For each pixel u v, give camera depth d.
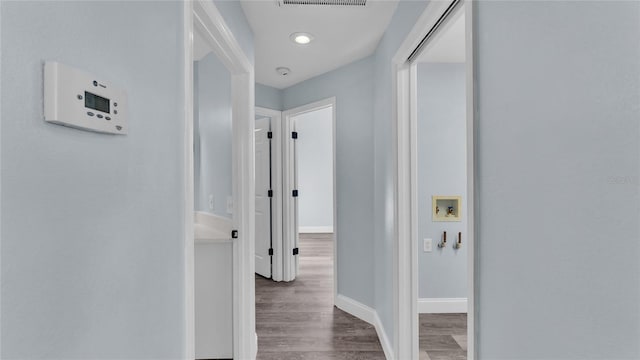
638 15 0.47
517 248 0.75
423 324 2.80
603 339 0.53
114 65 0.69
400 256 1.96
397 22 1.93
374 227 2.63
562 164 0.61
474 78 0.95
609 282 0.52
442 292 3.05
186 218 1.03
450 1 1.20
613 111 0.51
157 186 0.87
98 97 0.62
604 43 0.52
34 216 0.50
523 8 0.72
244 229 2.04
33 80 0.49
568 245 0.60
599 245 0.54
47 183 0.52
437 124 3.03
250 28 2.14
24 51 0.48
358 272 2.88
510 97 0.78
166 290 0.92
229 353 2.06
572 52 0.59
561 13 0.61
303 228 7.23
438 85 3.02
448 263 3.04
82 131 0.60
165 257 0.92
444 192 3.03
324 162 7.25
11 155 0.46
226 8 1.59
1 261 0.45
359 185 2.84
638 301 0.48
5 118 0.45
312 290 3.53
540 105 0.67
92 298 0.63
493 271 0.86
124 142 0.73
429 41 1.59
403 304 1.95
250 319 2.05
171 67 0.95
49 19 0.52
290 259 3.84
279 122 3.75
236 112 2.06
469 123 0.96
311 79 3.33
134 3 0.77
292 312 2.96
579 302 0.58
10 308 0.47
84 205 0.60
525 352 0.73
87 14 0.61
